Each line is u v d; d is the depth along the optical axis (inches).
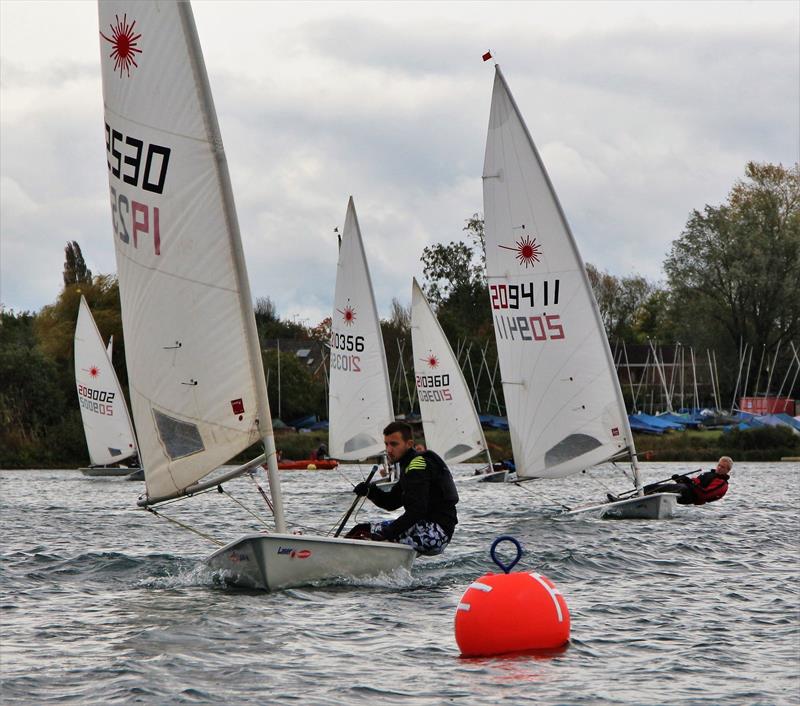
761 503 3641.7
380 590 1598.2
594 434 3093.0
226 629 1305.4
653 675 1085.8
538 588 1212.5
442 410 5595.5
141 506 1800.0
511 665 1126.4
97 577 1775.3
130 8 1710.1
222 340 1699.1
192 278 1704.0
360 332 4955.7
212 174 1685.5
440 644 1227.2
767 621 1376.7
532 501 3912.4
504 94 3129.9
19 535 2578.7
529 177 3115.2
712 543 2283.5
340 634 1278.3
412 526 1692.9
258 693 1015.6
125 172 1743.4
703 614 1425.9
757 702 988.6
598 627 1332.4
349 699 995.3
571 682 1057.5
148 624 1341.0
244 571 1614.2
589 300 3078.2
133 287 1756.9
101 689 1030.4
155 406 1752.0
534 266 3137.3
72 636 1274.6
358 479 6122.1
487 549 2107.5
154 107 1705.2
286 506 3718.0
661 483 3154.5
